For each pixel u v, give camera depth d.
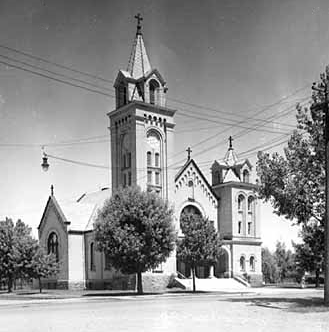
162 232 46.41
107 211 47.75
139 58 63.12
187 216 51.53
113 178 63.06
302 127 27.72
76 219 64.75
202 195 68.38
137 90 61.50
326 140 24.03
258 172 28.19
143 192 48.12
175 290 55.03
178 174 65.50
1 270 56.19
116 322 19.23
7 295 50.12
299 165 27.48
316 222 29.06
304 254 57.25
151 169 61.19
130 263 45.66
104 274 61.25
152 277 57.88
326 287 23.75
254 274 69.56
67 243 62.28
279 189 27.53
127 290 56.84
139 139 59.75
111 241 46.06
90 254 62.94
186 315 21.36
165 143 62.34
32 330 17.36
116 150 63.09
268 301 29.75
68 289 61.28
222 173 71.31
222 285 61.50
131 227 46.03
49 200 66.88
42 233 67.88
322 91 26.02
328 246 23.64
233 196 69.56
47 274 54.53
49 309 27.92
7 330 17.53
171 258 60.03
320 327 16.61
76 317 22.00
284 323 17.80
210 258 49.72
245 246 69.62
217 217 70.12
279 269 94.62
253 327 16.70
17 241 55.91
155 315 21.78
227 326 17.06
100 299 38.69
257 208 71.81
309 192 27.30
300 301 28.92
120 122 62.97
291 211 27.56
